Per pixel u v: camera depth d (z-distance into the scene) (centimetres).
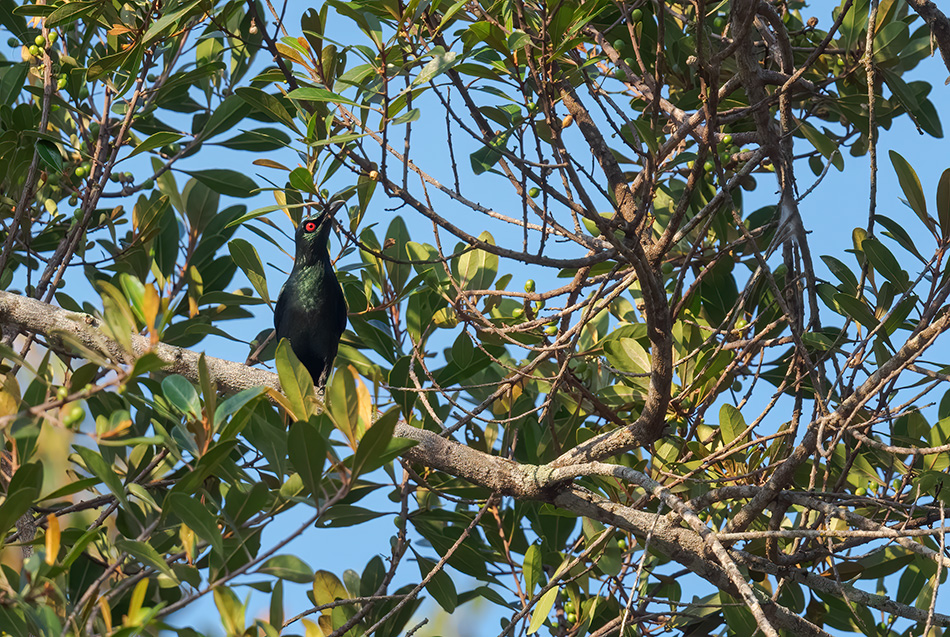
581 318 839
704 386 919
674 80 1077
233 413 540
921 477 779
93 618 503
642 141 923
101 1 770
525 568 802
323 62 773
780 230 891
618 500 891
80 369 498
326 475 548
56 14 769
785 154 922
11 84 899
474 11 788
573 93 891
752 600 534
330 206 757
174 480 819
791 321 783
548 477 798
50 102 884
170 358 764
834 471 907
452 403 862
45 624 515
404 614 896
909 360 701
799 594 906
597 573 930
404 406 946
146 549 545
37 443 648
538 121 893
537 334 930
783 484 739
